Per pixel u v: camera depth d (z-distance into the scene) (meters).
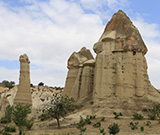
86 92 52.00
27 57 58.47
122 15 51.22
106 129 31.42
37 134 29.64
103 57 47.72
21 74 56.19
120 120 36.03
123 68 45.56
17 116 35.59
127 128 31.72
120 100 42.97
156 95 46.38
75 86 54.34
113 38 48.78
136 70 45.25
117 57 46.78
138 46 46.59
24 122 35.00
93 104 44.88
